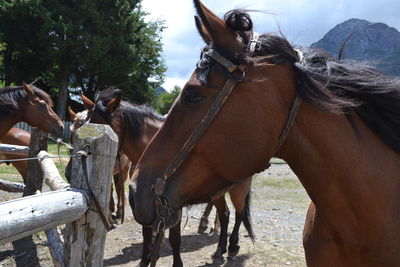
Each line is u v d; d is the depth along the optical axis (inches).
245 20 58.2
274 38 60.8
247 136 55.9
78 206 63.7
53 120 225.9
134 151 170.2
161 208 58.7
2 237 48.4
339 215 63.4
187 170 58.7
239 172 57.1
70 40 910.4
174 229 146.6
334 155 61.2
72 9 945.5
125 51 987.9
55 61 948.6
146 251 149.2
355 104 62.3
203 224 222.2
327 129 61.0
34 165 173.5
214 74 57.5
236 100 56.5
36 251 167.3
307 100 58.6
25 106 222.5
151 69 1156.5
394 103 64.6
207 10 59.2
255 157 56.4
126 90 1115.3
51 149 532.7
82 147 67.7
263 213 290.5
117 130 165.0
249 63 56.9
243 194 179.9
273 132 57.2
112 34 979.9
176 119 59.7
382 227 62.1
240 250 192.7
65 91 998.4
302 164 62.8
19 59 1034.7
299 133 61.4
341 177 61.6
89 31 956.0
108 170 69.0
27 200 56.6
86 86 1141.1
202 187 59.5
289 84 59.2
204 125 56.6
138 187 60.3
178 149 58.6
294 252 191.8
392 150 66.9
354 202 61.9
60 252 113.0
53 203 58.8
